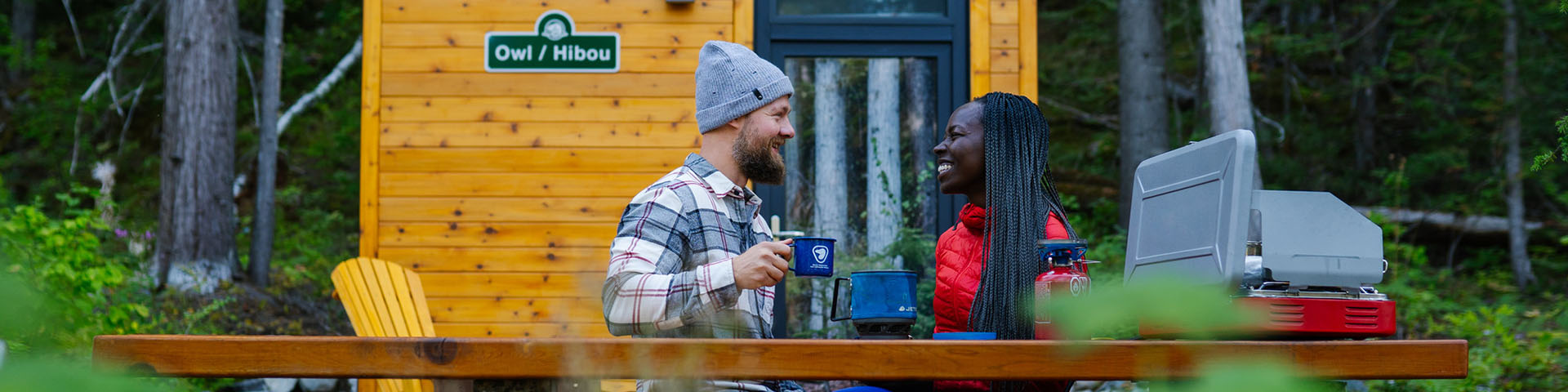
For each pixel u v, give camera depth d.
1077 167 12.73
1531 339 5.31
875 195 4.74
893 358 1.58
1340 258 1.69
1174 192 1.77
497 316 4.66
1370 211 9.83
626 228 2.00
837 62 4.79
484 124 4.73
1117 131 13.06
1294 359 1.58
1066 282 1.71
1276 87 13.37
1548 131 10.29
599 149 4.73
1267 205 1.69
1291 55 12.34
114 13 14.59
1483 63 11.54
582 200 4.71
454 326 4.66
